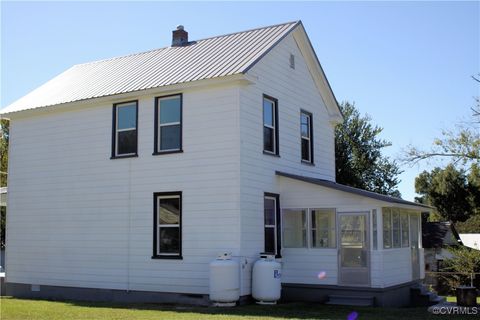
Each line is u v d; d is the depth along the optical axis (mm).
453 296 24625
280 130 18875
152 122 17875
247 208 16484
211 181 16625
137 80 18938
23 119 20922
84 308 15438
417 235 20641
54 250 19469
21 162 20750
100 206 18609
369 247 16547
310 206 17703
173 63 19609
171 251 17172
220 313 14062
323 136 22281
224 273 15547
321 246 17406
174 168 17297
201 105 17062
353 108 41156
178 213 17141
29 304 16844
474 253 25438
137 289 17516
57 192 19688
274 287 16141
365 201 16750
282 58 19422
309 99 21281
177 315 13523
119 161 18375
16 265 20312
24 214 20406
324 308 15359
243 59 17531
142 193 17812
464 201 56781
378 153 41062
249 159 16797
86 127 19281
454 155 30047
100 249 18438
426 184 59750
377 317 13469
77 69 23641
